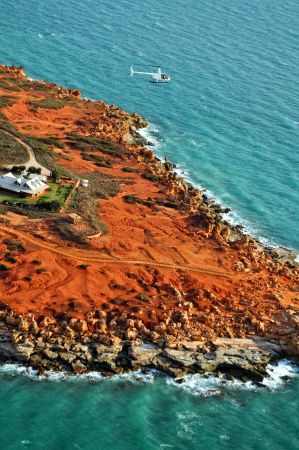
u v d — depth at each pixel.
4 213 136.88
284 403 106.50
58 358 106.31
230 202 171.62
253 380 110.00
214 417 102.31
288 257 150.00
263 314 121.81
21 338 107.44
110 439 95.81
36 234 131.62
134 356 107.81
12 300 114.19
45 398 100.81
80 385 103.75
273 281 134.38
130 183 167.25
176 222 150.62
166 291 123.31
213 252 140.88
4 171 152.38
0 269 120.50
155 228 146.00
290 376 111.69
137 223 146.38
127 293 120.75
